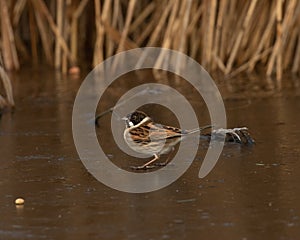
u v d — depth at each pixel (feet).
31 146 36.86
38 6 59.62
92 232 25.02
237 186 29.58
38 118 43.73
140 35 63.36
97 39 57.36
